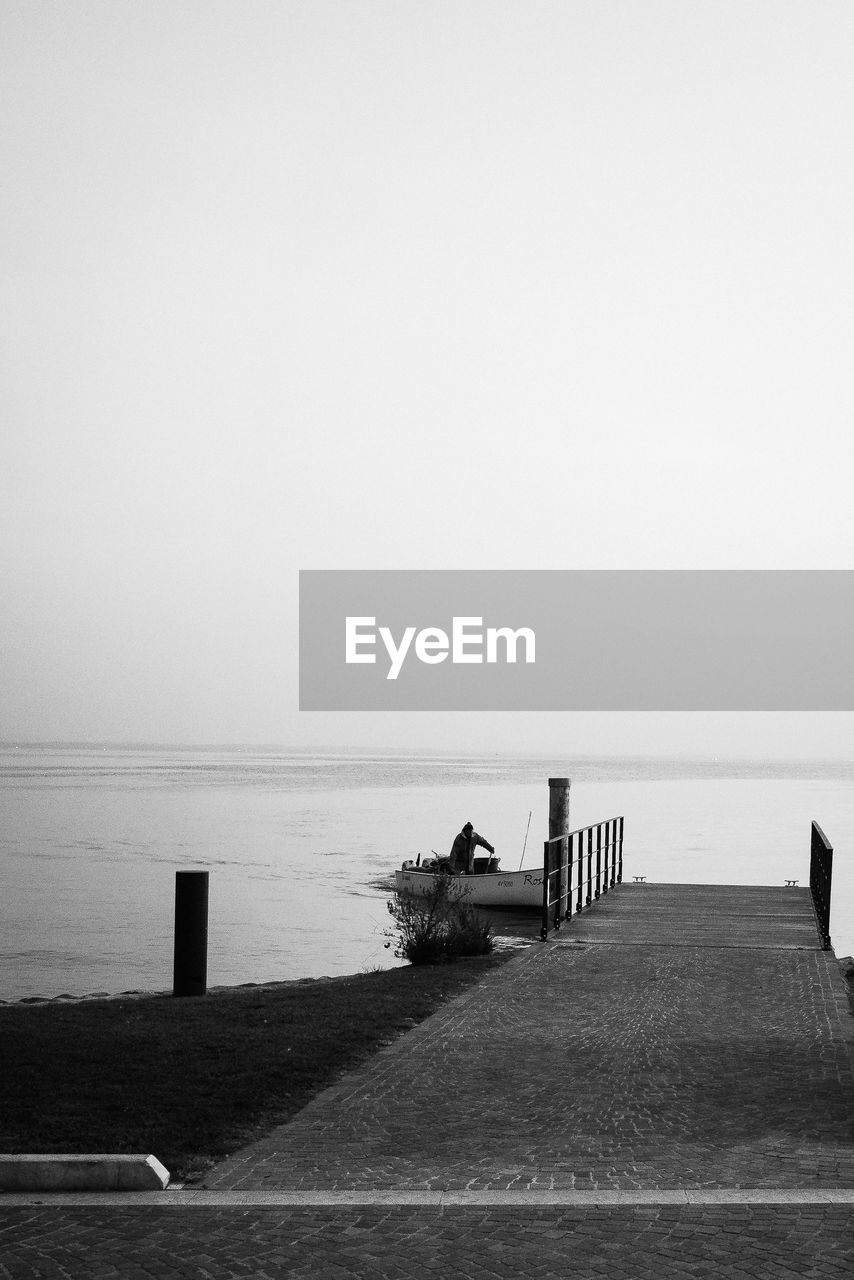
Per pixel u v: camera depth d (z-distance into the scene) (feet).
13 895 101.30
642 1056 32.30
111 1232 19.58
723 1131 25.41
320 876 118.42
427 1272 17.76
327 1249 18.72
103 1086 29.32
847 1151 23.81
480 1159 23.58
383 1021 37.17
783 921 58.59
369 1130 25.71
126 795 305.94
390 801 283.79
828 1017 37.27
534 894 92.94
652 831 190.49
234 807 252.21
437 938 52.29
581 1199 20.85
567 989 42.14
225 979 63.00
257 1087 29.14
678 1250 18.42
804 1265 17.70
